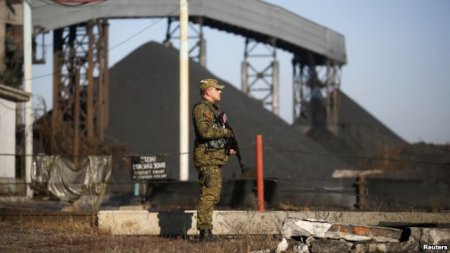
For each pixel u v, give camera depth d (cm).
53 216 3759
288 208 5638
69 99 13725
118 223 3234
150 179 4453
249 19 19825
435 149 17175
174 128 15762
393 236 2514
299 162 16812
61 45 13975
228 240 2853
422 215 3328
